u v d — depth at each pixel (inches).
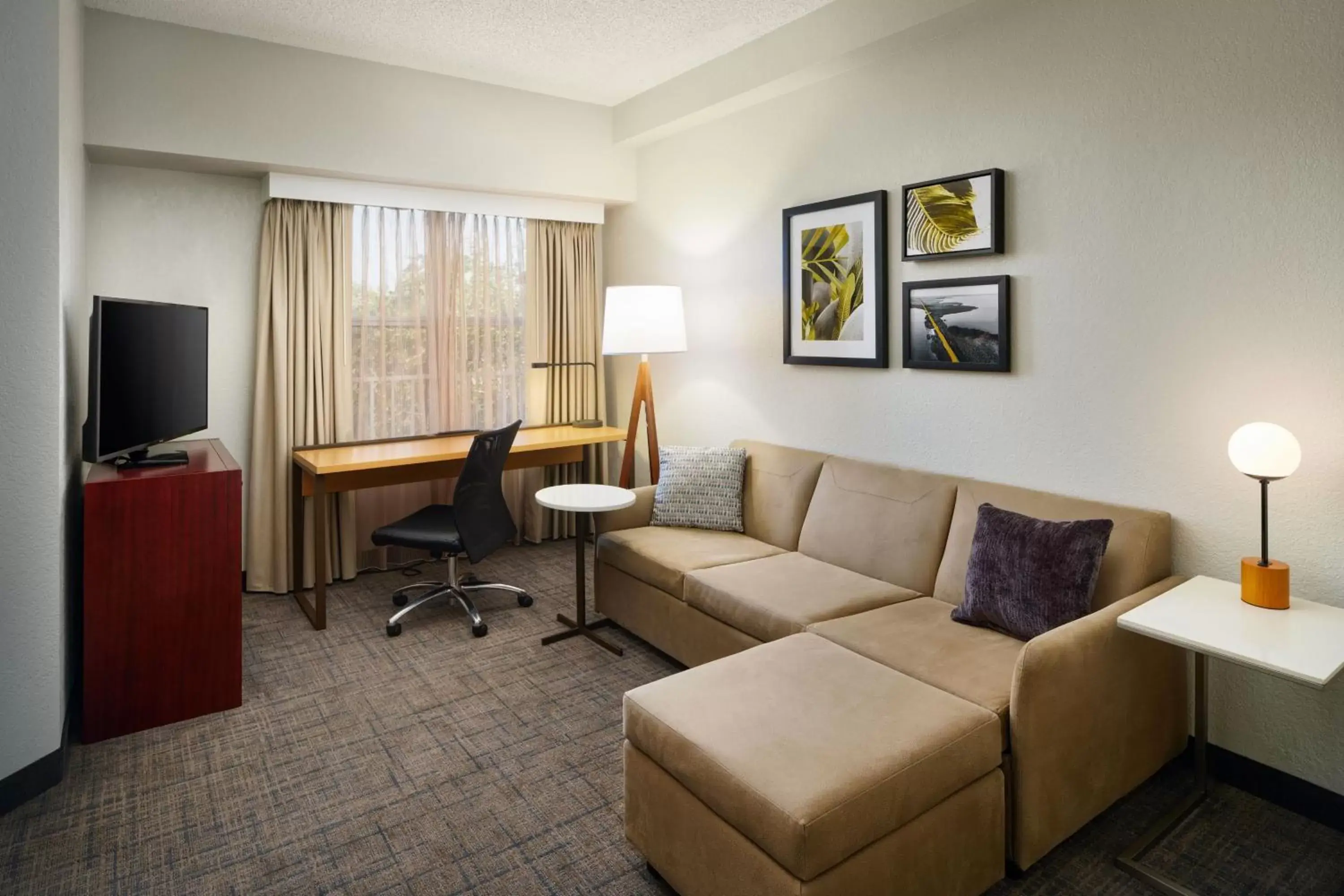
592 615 145.3
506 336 184.5
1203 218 89.4
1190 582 86.4
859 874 60.3
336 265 158.9
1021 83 106.5
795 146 143.1
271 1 124.1
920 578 110.7
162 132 132.4
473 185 164.1
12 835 80.4
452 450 154.4
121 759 95.0
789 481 136.4
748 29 135.3
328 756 96.1
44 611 87.3
